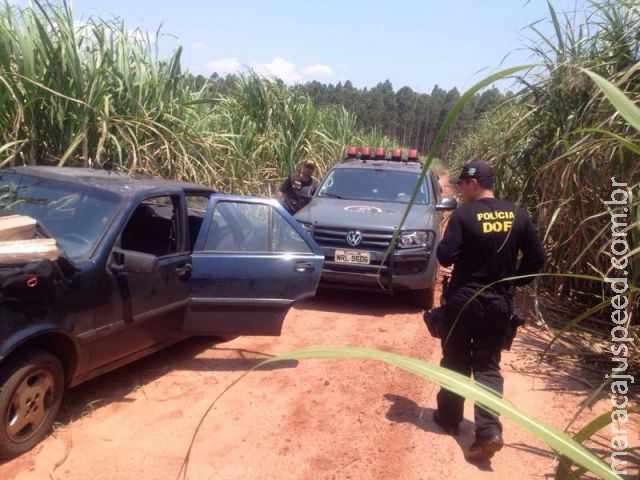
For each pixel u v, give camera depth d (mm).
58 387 3422
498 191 6797
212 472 3250
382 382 4676
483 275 3479
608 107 4910
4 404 3055
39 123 5707
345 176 8008
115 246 3756
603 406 4359
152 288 4035
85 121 5766
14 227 3180
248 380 4516
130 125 6320
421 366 1161
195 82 9070
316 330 5898
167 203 4480
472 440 3840
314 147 12156
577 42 5652
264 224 4781
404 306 7016
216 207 4672
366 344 5555
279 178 10711
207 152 7398
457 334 3604
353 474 3336
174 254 4336
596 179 5062
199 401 4102
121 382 4324
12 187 4098
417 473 3396
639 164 4570
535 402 4406
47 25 5867
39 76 5648
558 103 5840
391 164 8422
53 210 3908
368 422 3979
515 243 3465
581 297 6230
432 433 3885
